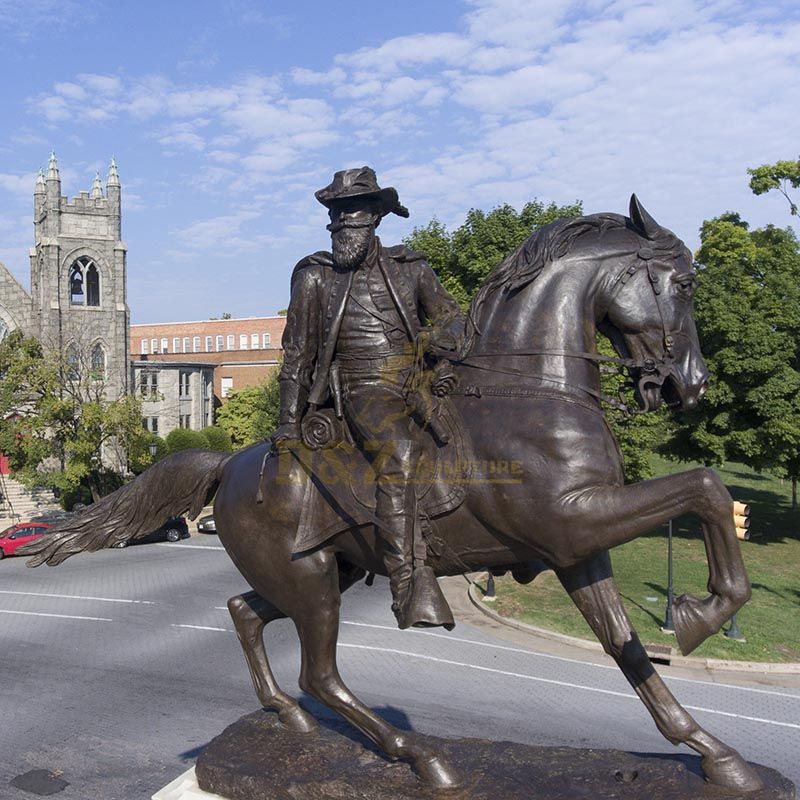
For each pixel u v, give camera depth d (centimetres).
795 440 2003
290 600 477
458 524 429
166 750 821
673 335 425
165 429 4262
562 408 412
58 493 3300
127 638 1311
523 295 436
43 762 792
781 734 899
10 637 1316
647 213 430
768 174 2755
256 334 6391
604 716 943
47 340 3366
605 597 431
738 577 385
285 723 514
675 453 2262
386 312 442
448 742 489
